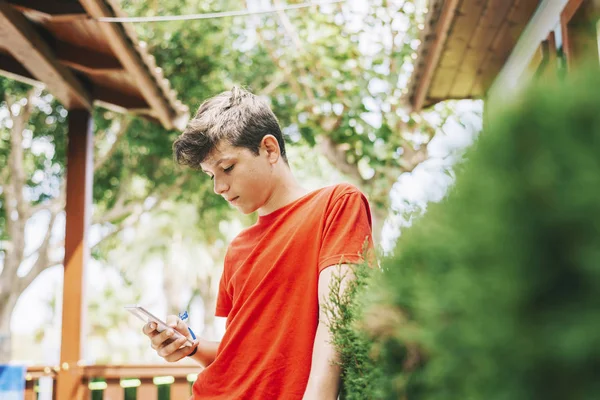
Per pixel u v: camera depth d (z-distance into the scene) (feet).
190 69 37.40
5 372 16.07
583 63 1.96
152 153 39.11
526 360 1.93
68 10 14.87
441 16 15.79
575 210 1.84
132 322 85.71
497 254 1.98
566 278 1.91
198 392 6.68
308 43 35.19
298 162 49.21
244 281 6.89
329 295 5.18
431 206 2.33
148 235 75.97
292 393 6.14
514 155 1.98
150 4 37.58
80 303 18.15
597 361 1.85
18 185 42.86
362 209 6.45
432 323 2.20
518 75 17.40
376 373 3.92
